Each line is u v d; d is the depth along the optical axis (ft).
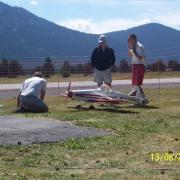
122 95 56.13
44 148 33.40
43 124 42.57
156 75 127.85
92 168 28.81
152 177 26.91
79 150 33.01
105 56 60.13
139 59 58.39
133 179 26.61
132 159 30.68
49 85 99.35
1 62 130.62
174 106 56.39
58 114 49.08
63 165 29.45
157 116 47.60
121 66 139.64
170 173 27.66
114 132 39.06
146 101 56.85
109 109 54.13
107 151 32.71
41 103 51.85
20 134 37.86
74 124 42.75
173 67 140.67
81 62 138.21
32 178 26.81
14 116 47.93
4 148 33.19
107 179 26.63
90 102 56.85
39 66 133.49
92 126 41.63
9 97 74.23
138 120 44.93
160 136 37.19
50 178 26.81
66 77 128.77
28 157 31.19
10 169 28.48
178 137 36.73
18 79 121.29
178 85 92.58
